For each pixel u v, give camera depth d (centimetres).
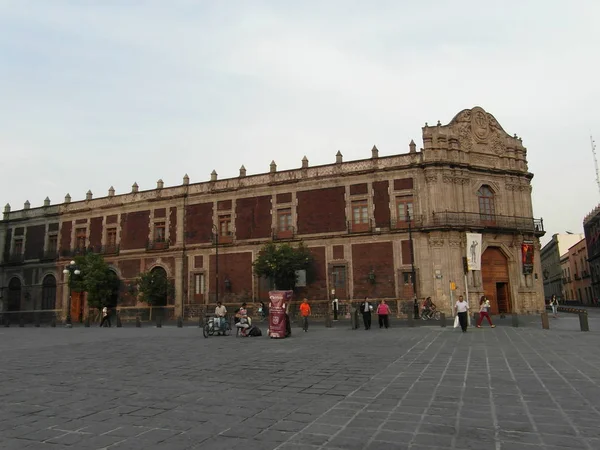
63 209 5175
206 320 2339
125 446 548
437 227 3628
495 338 1823
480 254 3606
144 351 1647
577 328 2255
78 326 4078
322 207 4044
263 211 4247
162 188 4700
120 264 4769
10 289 5419
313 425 621
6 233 5509
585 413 656
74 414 710
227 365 1230
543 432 571
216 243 4184
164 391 880
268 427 618
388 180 3869
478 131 4044
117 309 4638
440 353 1380
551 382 887
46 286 5166
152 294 4394
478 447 520
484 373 1001
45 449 544
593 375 956
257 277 4162
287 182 4178
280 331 2155
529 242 4019
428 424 613
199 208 4512
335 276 3928
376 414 671
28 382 1012
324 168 4088
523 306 3909
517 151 4203
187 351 1622
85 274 4525
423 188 3769
